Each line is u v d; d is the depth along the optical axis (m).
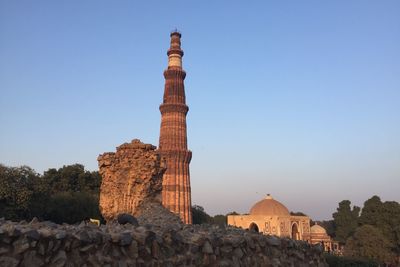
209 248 11.91
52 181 70.94
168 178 66.12
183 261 11.15
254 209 90.50
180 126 69.69
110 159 20.09
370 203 87.62
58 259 8.27
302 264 16.38
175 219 17.84
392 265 76.94
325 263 18.27
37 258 7.97
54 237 8.31
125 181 19.75
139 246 10.10
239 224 87.69
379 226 82.19
